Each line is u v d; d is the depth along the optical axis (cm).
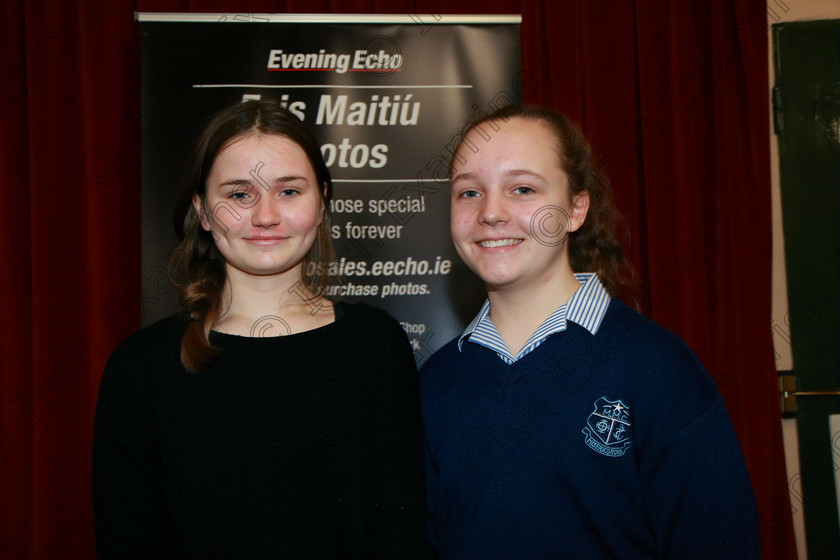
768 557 212
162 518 102
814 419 225
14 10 211
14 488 209
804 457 226
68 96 210
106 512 99
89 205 205
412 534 101
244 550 96
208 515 97
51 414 206
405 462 104
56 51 209
